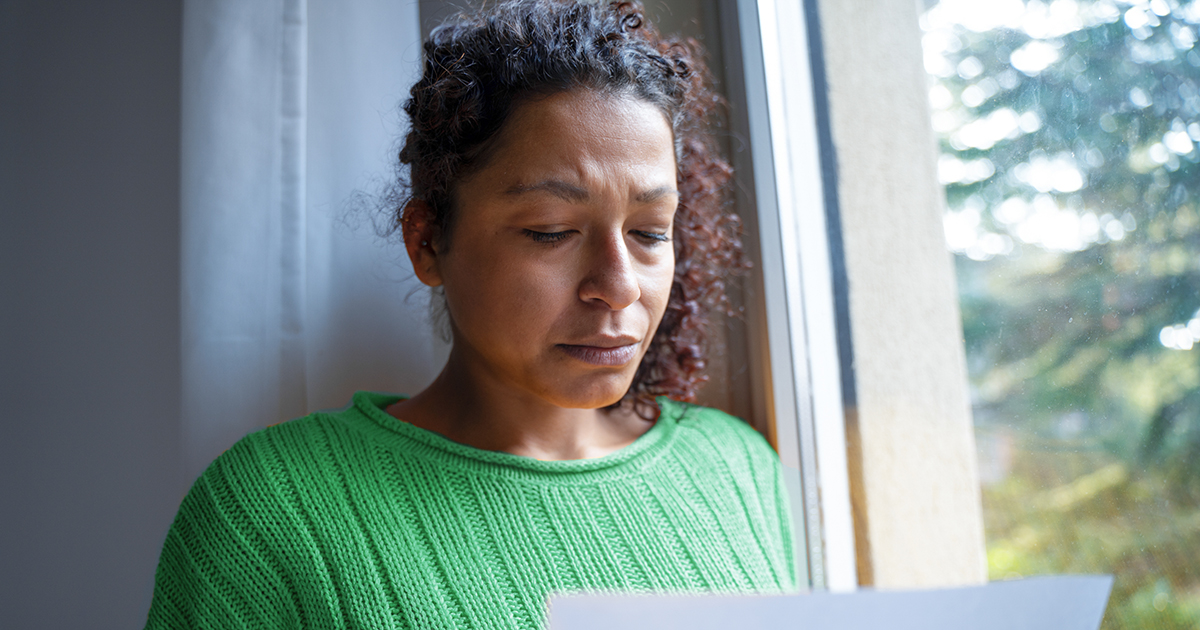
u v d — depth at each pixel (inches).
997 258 27.3
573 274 21.1
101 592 30.5
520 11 23.4
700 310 31.0
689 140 28.4
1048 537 26.0
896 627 14.9
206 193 28.0
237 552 21.2
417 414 25.4
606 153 20.7
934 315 28.9
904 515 29.6
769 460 28.5
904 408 29.6
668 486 24.9
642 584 22.5
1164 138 23.0
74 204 32.0
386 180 30.5
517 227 21.0
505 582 21.5
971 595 15.3
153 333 31.0
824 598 14.6
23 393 31.6
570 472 23.9
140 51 31.9
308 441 23.6
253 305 28.5
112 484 30.8
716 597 14.3
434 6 32.2
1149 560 23.5
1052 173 25.8
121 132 31.8
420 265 24.4
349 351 30.3
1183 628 22.8
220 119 28.3
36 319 31.8
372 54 31.0
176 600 21.7
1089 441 24.9
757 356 31.5
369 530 21.6
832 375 30.5
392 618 20.5
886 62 30.1
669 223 22.8
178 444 30.4
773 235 30.6
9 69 32.3
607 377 21.7
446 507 22.4
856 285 30.7
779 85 30.9
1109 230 24.4
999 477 27.3
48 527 31.0
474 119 21.0
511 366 21.9
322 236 30.1
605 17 23.9
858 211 30.8
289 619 20.9
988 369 27.5
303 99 29.3
